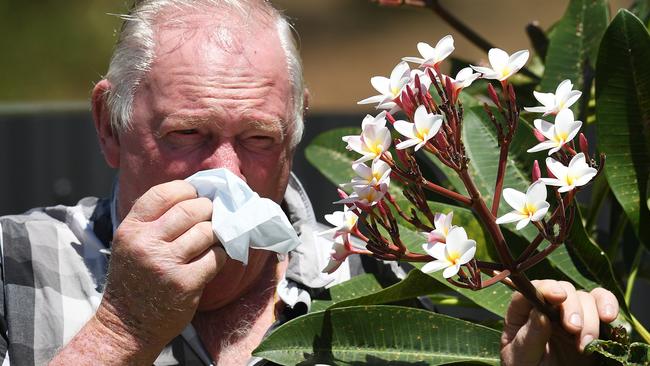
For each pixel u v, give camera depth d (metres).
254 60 3.99
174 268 3.57
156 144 3.99
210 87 3.91
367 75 21.94
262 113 3.96
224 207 3.64
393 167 3.19
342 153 4.76
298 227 4.49
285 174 4.20
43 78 20.50
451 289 3.96
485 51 4.96
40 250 4.30
